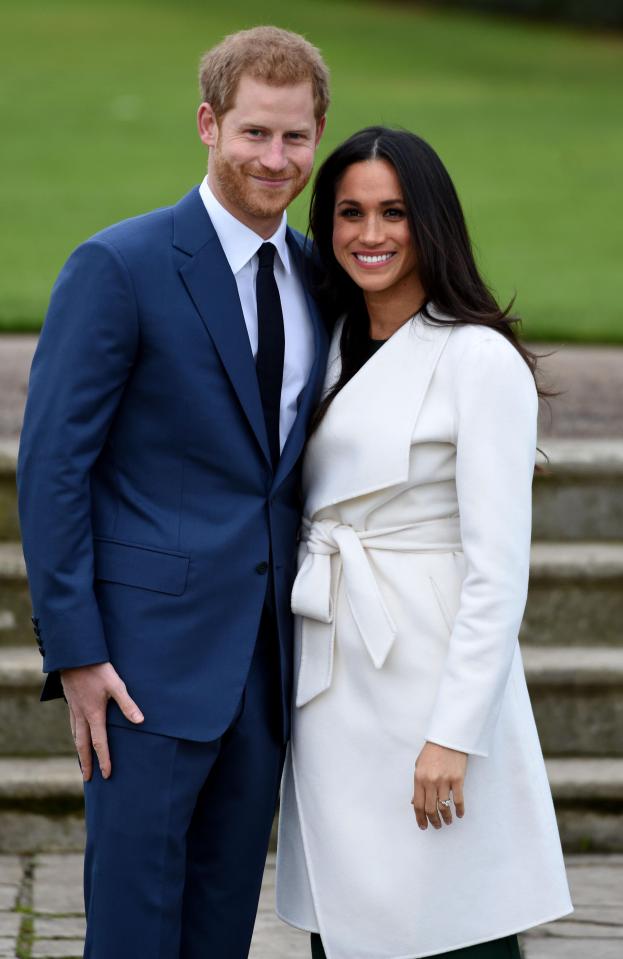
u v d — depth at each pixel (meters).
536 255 31.39
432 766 9.63
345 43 74.00
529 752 10.30
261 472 10.13
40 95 56.59
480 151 46.41
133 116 52.22
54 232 32.75
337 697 10.24
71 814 14.47
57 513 9.67
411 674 10.03
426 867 10.03
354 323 10.56
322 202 10.45
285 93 9.81
